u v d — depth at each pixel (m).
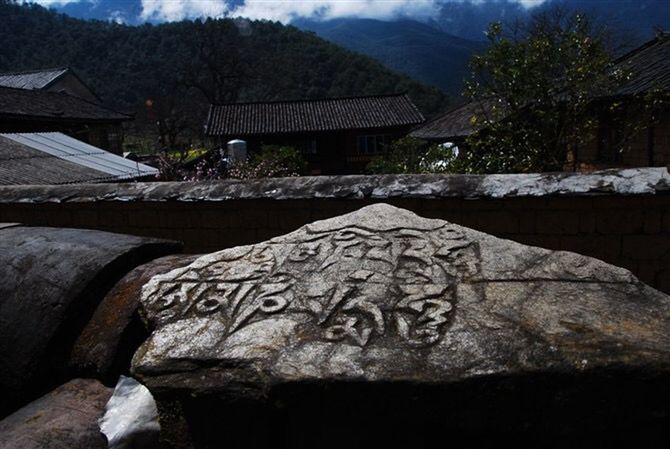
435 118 21.41
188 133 40.66
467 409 1.45
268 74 49.94
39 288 2.21
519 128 7.42
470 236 2.11
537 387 1.42
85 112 18.83
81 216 5.05
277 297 1.82
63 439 1.68
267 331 1.67
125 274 2.36
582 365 1.40
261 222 4.68
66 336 2.15
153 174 9.73
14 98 16.23
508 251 1.98
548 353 1.45
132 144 35.19
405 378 1.45
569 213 4.13
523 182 4.08
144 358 1.65
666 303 1.64
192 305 1.87
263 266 2.03
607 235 4.11
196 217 4.80
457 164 8.06
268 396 1.50
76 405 1.88
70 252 2.37
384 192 4.28
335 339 1.60
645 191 3.78
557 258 1.91
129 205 4.91
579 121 7.59
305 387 1.49
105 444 1.72
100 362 2.04
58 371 2.10
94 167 8.66
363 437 1.58
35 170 7.60
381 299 1.75
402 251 2.02
